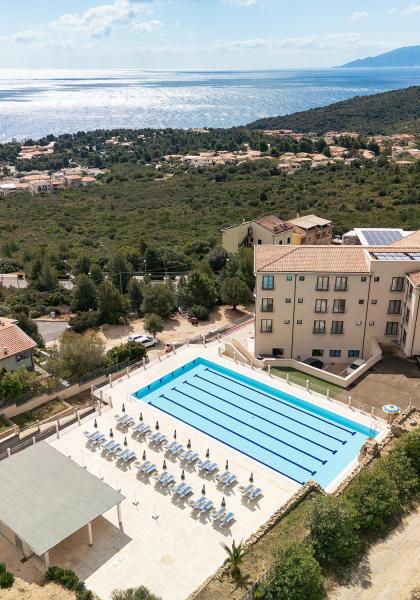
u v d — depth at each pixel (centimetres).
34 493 2905
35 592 2414
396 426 3456
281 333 4959
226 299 6594
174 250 10081
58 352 5103
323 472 3491
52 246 11556
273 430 3956
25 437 3966
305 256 4872
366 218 11475
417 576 2447
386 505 2719
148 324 5941
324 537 2527
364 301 4791
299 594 2252
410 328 4588
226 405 4297
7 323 5319
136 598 2264
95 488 2956
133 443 3694
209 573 2600
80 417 4147
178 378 4734
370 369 4612
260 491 3180
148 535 2850
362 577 2442
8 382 4266
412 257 4766
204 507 3016
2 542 2811
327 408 4128
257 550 2577
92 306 7319
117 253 8612
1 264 9800
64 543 2795
